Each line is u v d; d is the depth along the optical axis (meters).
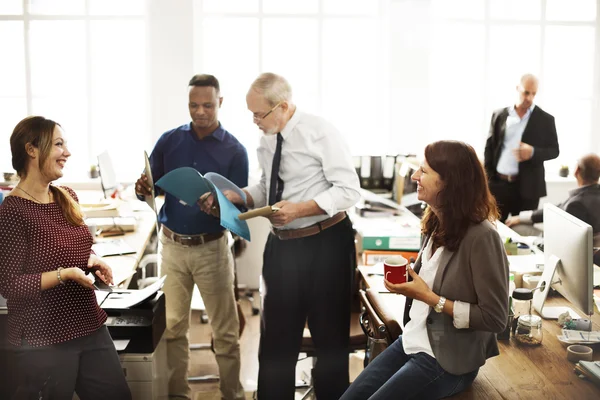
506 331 1.93
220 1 3.00
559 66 3.25
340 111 3.09
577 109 3.21
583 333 1.94
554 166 3.08
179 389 2.25
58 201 1.64
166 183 2.21
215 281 2.48
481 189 1.59
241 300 2.79
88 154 3.27
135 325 1.89
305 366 2.40
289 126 2.08
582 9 3.15
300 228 2.32
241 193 2.23
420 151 3.05
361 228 2.56
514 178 3.02
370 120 3.09
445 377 1.69
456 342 1.69
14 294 1.52
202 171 2.44
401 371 1.71
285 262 2.37
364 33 3.04
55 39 3.21
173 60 3.04
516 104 3.03
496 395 1.68
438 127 3.10
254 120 2.07
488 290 1.57
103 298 1.98
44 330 1.64
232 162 2.44
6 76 3.26
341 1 3.03
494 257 1.57
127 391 1.77
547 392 1.70
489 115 3.14
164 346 2.02
